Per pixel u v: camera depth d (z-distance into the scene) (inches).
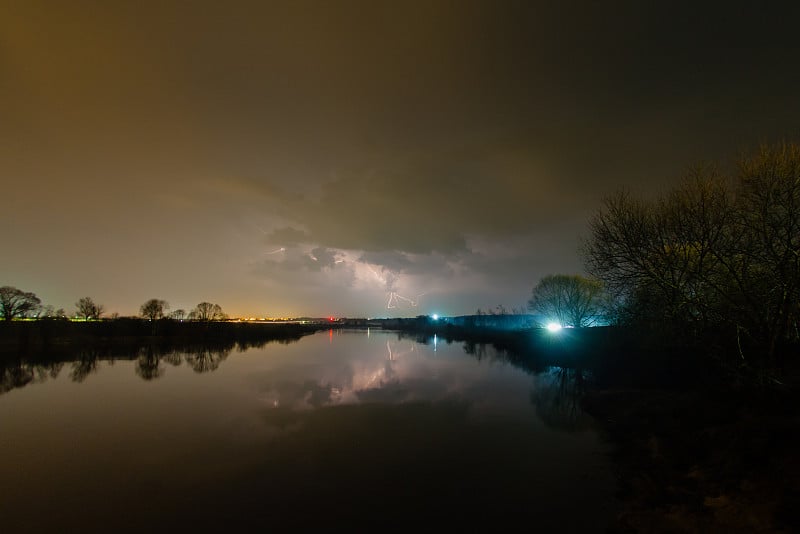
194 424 842.8
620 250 788.6
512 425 808.3
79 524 451.5
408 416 886.4
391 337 4552.2
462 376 1446.9
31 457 658.8
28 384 1347.2
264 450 679.1
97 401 1076.5
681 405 721.6
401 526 433.7
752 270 622.5
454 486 529.7
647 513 430.3
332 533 422.6
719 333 709.9
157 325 3508.9
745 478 435.2
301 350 2655.0
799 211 565.0
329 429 794.2
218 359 2080.5
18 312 3619.6
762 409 572.1
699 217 673.6
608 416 828.6
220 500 501.7
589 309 2308.1
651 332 877.8
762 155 602.9
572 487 518.9
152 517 463.2
